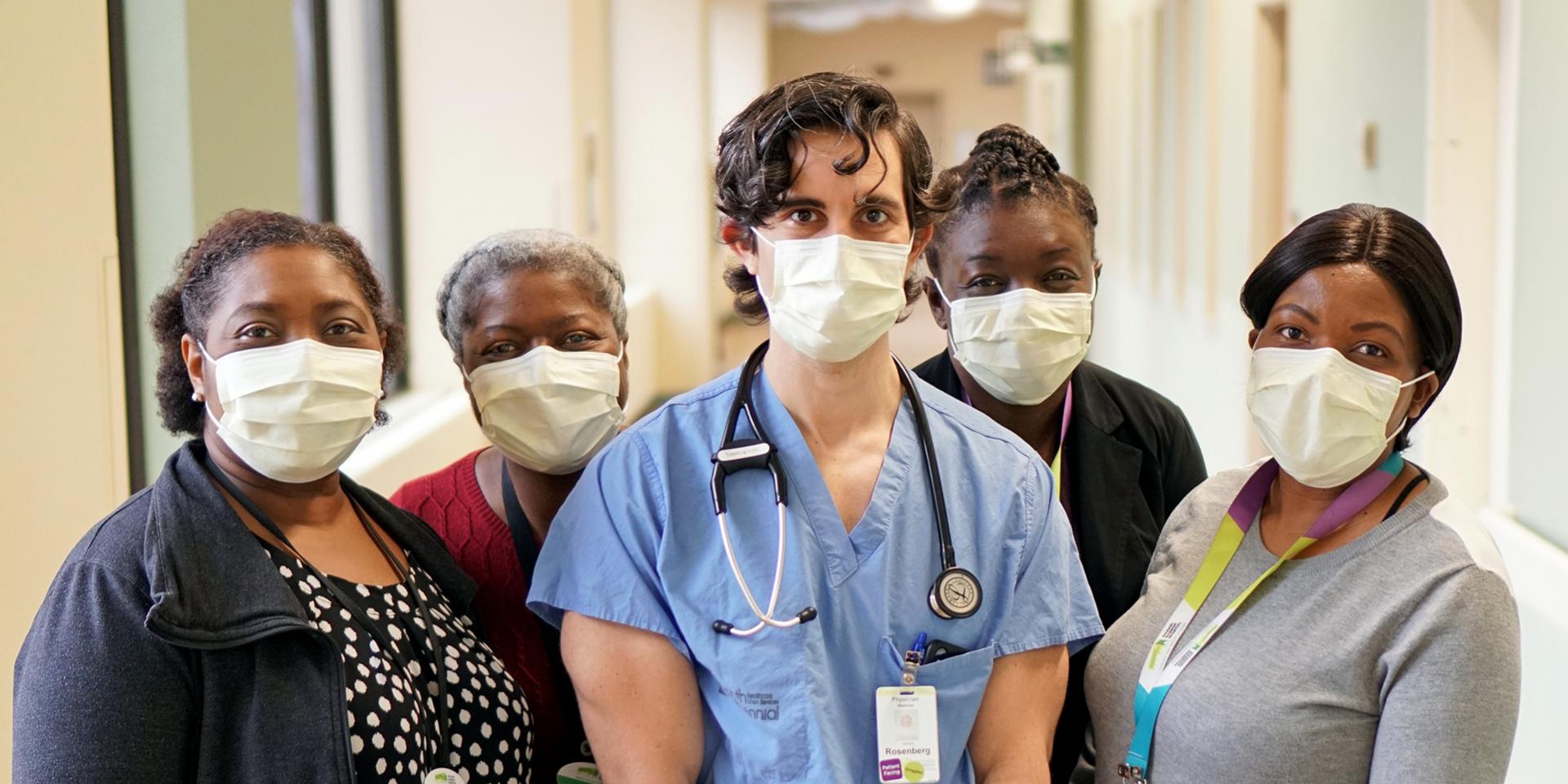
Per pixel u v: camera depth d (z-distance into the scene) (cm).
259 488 135
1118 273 776
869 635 130
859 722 129
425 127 521
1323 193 386
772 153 125
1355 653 128
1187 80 570
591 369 166
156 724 117
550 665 164
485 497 173
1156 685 141
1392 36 317
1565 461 234
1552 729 222
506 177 524
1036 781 132
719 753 132
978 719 134
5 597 179
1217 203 505
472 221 525
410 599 142
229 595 122
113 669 115
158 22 245
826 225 127
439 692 137
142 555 120
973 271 168
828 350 129
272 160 286
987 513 137
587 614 131
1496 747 121
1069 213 169
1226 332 479
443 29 521
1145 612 150
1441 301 133
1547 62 246
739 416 137
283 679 122
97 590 118
